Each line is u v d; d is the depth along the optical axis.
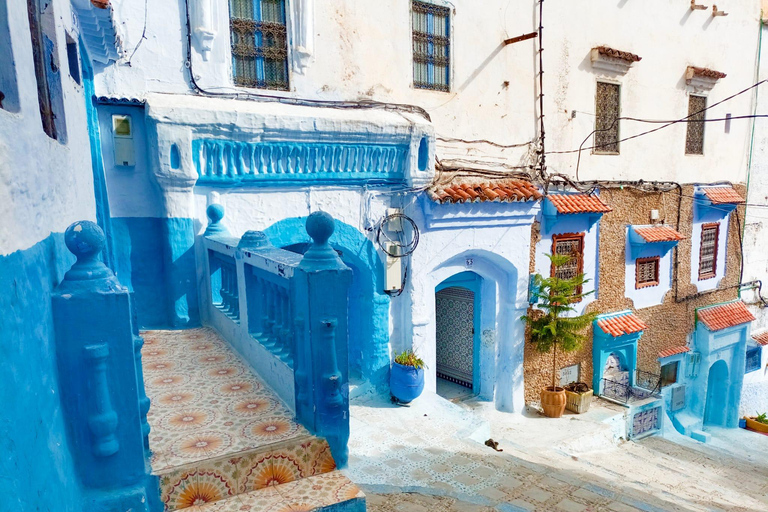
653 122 11.73
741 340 13.98
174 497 2.94
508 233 9.30
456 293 10.33
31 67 2.38
